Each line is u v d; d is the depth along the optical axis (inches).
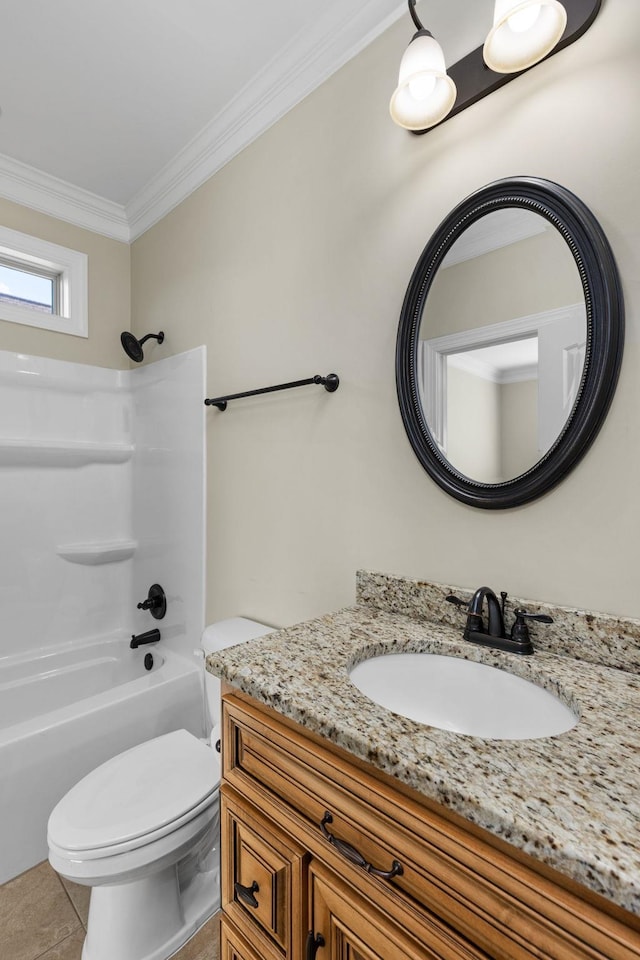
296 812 27.5
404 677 36.3
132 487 94.9
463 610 40.7
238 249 68.7
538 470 36.1
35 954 46.5
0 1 50.2
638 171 32.3
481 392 39.9
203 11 51.3
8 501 81.8
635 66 32.5
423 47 37.0
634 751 22.4
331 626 41.2
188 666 75.5
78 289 90.1
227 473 70.2
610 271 32.9
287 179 60.6
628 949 15.7
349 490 52.3
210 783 47.2
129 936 44.7
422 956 20.9
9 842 55.1
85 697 84.2
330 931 25.2
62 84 61.4
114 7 50.9
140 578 91.8
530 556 37.6
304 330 58.0
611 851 16.2
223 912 32.7
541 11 34.1
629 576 32.6
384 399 48.8
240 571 67.6
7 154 75.7
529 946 17.9
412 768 21.1
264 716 30.3
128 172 80.4
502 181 38.3
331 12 51.4
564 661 33.5
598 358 33.0
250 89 62.0
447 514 43.2
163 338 85.7
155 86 62.0
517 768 20.9
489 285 39.6
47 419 87.0
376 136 49.9
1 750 54.6
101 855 39.4
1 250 81.5
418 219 45.9
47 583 86.0
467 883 19.8
